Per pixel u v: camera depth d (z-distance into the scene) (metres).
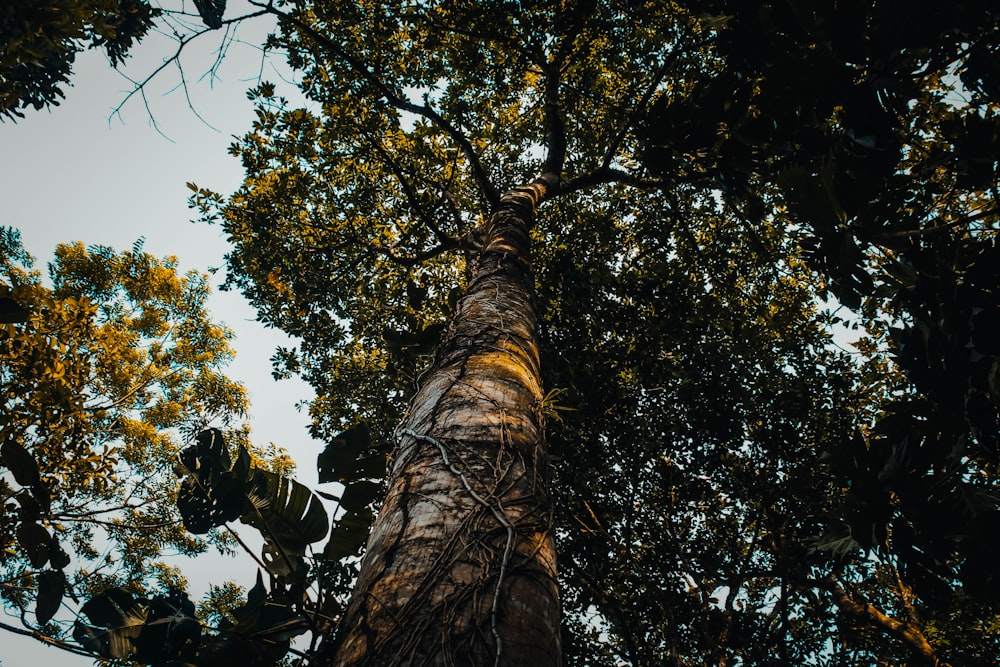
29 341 6.52
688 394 6.78
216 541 10.70
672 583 6.36
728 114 3.24
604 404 6.41
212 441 2.42
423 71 7.30
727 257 7.23
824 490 6.28
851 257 2.51
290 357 8.14
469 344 2.65
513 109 8.28
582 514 6.32
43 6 3.99
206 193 7.51
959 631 6.43
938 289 2.41
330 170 7.66
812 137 2.74
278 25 6.71
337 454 2.44
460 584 1.37
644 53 6.95
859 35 2.35
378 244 7.69
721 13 3.10
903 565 2.57
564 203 7.73
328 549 2.20
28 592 5.89
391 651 1.24
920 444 2.36
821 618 6.74
